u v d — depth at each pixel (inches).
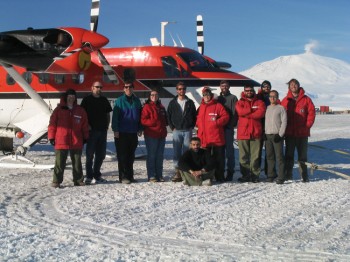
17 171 416.5
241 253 179.5
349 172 411.2
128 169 351.3
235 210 252.2
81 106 347.9
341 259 172.1
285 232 208.2
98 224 222.7
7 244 190.2
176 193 303.3
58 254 178.2
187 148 353.4
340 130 1126.4
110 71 417.4
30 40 395.5
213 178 362.0
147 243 192.4
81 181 338.3
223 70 465.4
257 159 349.7
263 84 387.5
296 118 347.6
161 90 452.8
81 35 390.6
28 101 493.4
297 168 438.0
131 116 346.9
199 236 202.5
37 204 269.4
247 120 346.6
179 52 462.0
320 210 251.8
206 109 347.9
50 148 676.1
